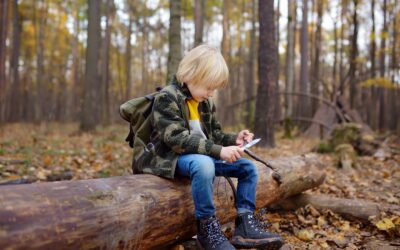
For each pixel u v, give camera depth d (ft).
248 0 82.28
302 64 58.03
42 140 29.04
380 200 13.89
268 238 7.57
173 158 7.34
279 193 10.92
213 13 82.43
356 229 10.73
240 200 8.14
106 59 72.69
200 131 7.89
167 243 7.46
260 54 29.22
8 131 39.27
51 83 98.17
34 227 4.99
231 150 7.11
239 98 95.50
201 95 7.63
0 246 4.63
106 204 6.00
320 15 70.08
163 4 85.10
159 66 114.93
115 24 96.48
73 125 65.77
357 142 26.30
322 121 41.42
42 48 70.23
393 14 72.59
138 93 135.54
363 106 73.97
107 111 71.26
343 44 79.15
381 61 71.20
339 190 15.19
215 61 7.42
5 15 45.70
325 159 23.45
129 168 18.02
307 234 9.94
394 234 10.05
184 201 7.44
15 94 67.41
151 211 6.70
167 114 7.29
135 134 7.80
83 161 19.48
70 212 5.47
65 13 82.48
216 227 7.15
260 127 29.53
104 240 5.84
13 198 5.09
